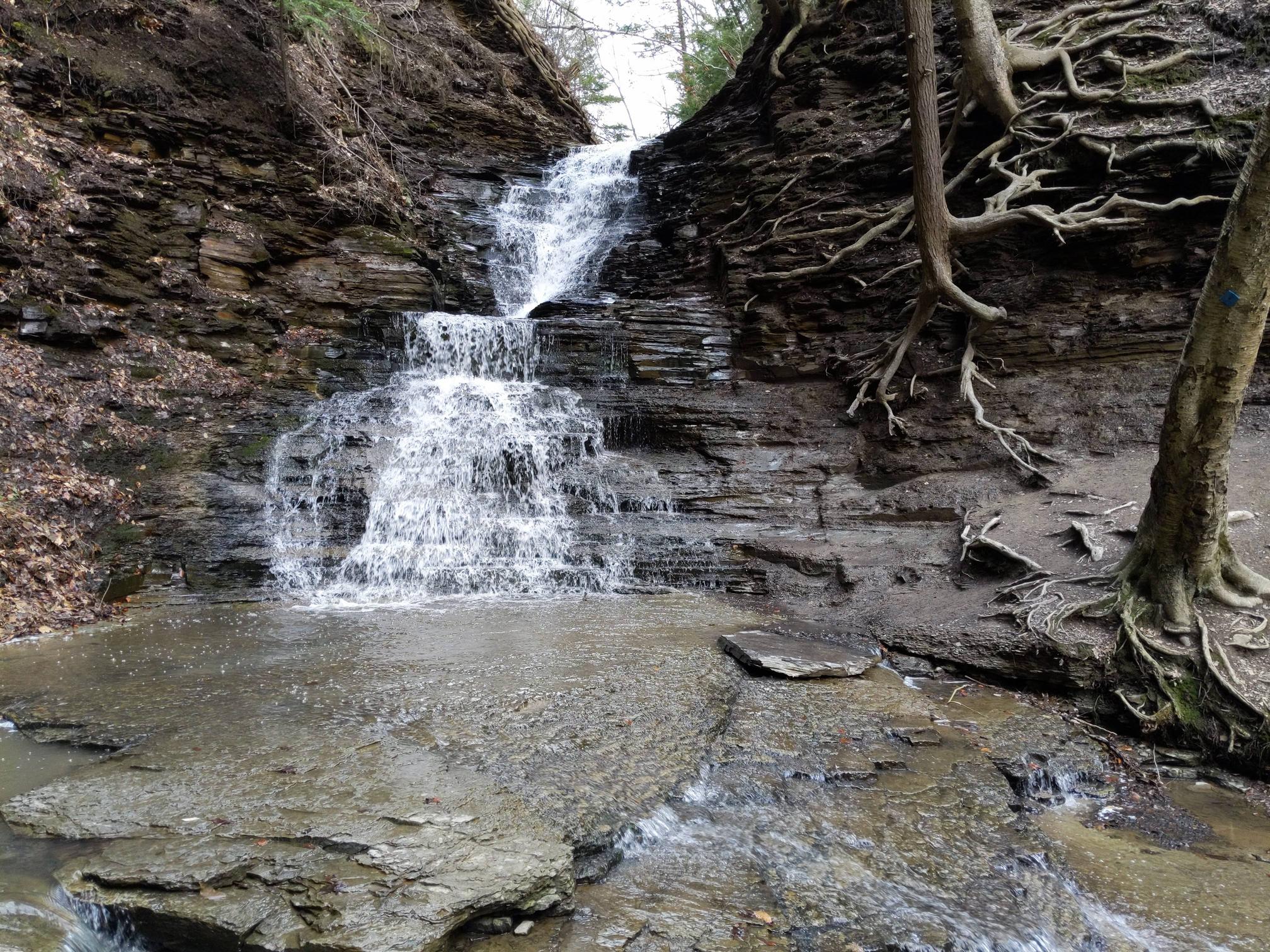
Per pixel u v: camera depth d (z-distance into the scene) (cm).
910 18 977
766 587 886
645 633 718
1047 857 401
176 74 1257
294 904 307
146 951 306
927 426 1053
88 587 781
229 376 1120
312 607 817
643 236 1662
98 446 918
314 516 960
